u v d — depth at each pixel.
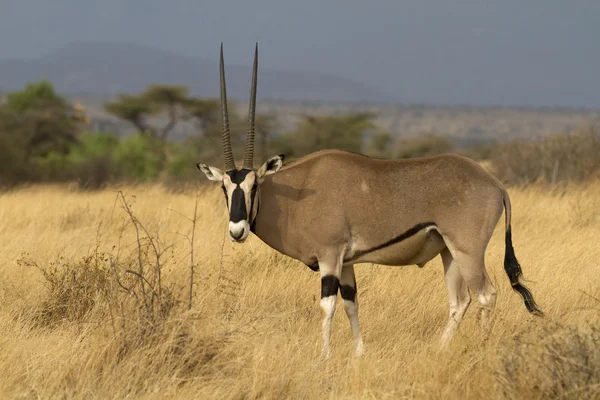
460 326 25.64
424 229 25.42
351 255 26.06
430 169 25.56
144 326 22.88
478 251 24.98
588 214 46.72
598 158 73.94
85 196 65.75
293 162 27.08
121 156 169.25
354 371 21.81
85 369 21.75
